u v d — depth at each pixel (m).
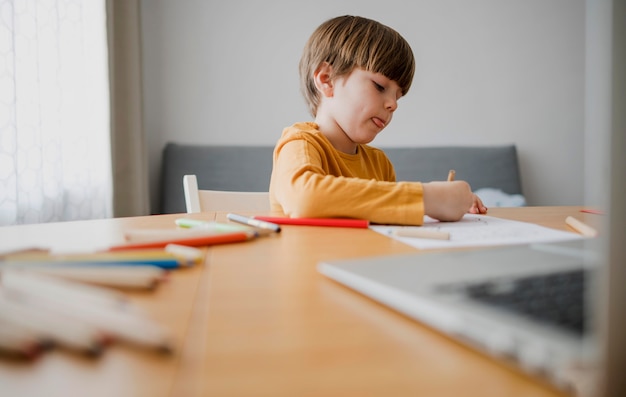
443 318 0.19
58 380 0.15
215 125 2.12
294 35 2.16
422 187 0.58
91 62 1.68
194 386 0.15
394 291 0.22
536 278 0.23
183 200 1.95
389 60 0.88
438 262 0.28
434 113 2.32
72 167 1.60
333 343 0.19
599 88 0.16
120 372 0.16
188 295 0.26
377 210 0.55
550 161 2.43
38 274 0.24
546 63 2.40
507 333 0.16
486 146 2.36
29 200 1.39
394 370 0.16
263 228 0.50
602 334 0.15
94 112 1.70
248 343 0.19
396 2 2.25
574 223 0.54
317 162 0.74
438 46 2.30
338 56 0.91
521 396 0.15
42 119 1.46
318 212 0.57
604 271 0.15
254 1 2.12
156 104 2.06
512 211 0.76
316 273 0.31
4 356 0.17
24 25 1.37
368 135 0.92
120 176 1.78
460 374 0.16
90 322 0.18
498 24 2.35
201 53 2.09
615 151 0.15
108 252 0.34
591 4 0.16
